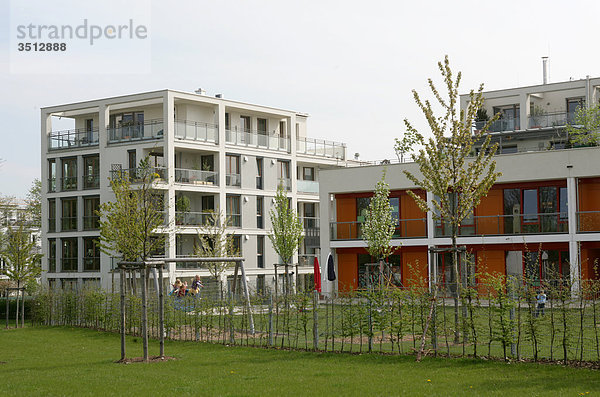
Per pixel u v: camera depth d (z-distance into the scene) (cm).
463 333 1684
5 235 4938
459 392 1277
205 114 4925
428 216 3809
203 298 2264
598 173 3422
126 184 2614
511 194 3675
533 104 5622
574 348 1600
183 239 4675
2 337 2648
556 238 3506
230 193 4950
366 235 3619
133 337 2498
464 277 2109
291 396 1272
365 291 1836
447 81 2138
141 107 4875
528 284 1631
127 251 2672
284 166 5431
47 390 1380
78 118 5141
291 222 3941
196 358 1844
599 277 3497
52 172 5094
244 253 4997
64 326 3103
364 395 1266
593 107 4856
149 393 1324
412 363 1636
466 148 2148
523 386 1326
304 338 2159
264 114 5294
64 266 4972
